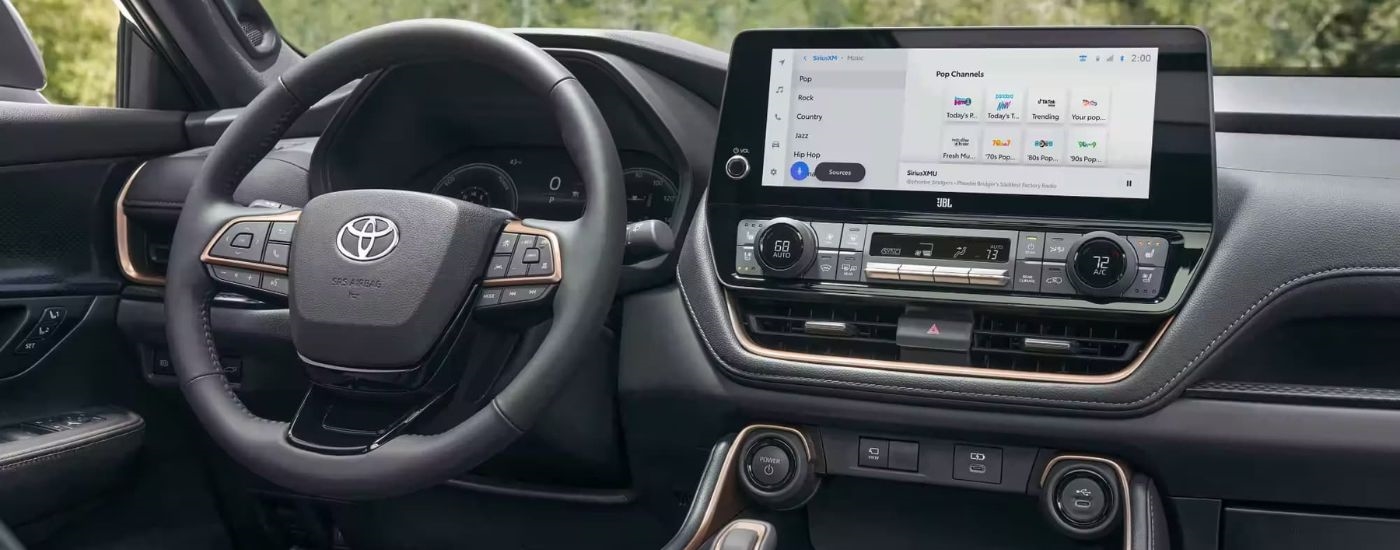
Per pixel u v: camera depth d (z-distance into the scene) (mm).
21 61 1579
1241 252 1127
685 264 1306
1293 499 1141
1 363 1439
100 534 1546
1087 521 1171
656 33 1414
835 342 1240
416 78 1406
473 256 1104
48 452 1385
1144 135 1136
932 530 1359
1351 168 1234
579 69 1378
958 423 1195
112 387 1585
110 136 1547
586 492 1458
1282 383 1181
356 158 1465
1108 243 1126
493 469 1486
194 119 1678
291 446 1105
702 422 1304
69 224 1510
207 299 1213
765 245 1234
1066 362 1166
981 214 1184
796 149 1244
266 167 1493
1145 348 1139
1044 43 1163
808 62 1240
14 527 1390
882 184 1216
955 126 1193
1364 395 1099
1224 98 1355
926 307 1202
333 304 1095
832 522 1397
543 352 1075
